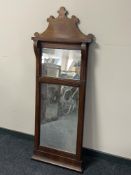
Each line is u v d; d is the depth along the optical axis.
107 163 1.09
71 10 1.00
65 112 1.07
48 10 1.05
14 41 1.16
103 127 1.08
